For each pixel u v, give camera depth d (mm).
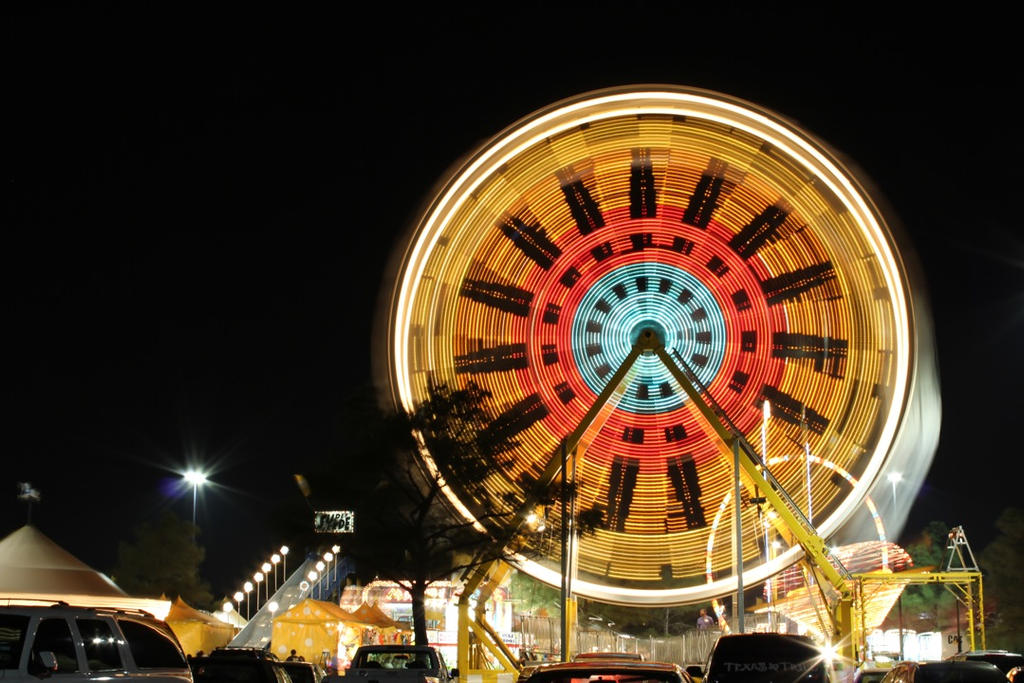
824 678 19531
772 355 50156
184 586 75438
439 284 49562
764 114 50469
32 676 13875
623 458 48781
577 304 51500
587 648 69438
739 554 43250
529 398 49938
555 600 81812
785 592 66000
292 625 47219
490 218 51000
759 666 19469
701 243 51938
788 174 50812
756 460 46062
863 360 48656
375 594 60750
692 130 51781
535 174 51719
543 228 51938
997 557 71062
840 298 49594
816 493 48000
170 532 75688
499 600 62062
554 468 43938
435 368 48625
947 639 73562
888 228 48781
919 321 47781
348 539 41062
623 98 51375
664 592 47969
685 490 48562
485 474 42531
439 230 49750
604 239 52219
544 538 46781
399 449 41938
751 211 51688
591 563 48000
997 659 30250
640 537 48344
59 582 34656
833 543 47969
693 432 48906
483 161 50500
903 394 47188
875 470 47125
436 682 23875
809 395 49156
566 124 51406
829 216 50062
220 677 20438
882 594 52531
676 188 52531
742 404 49969
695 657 69250
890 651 61844
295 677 25484
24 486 37031
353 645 49812
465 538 41938
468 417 43000
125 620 15797
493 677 42594
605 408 46000
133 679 15219
